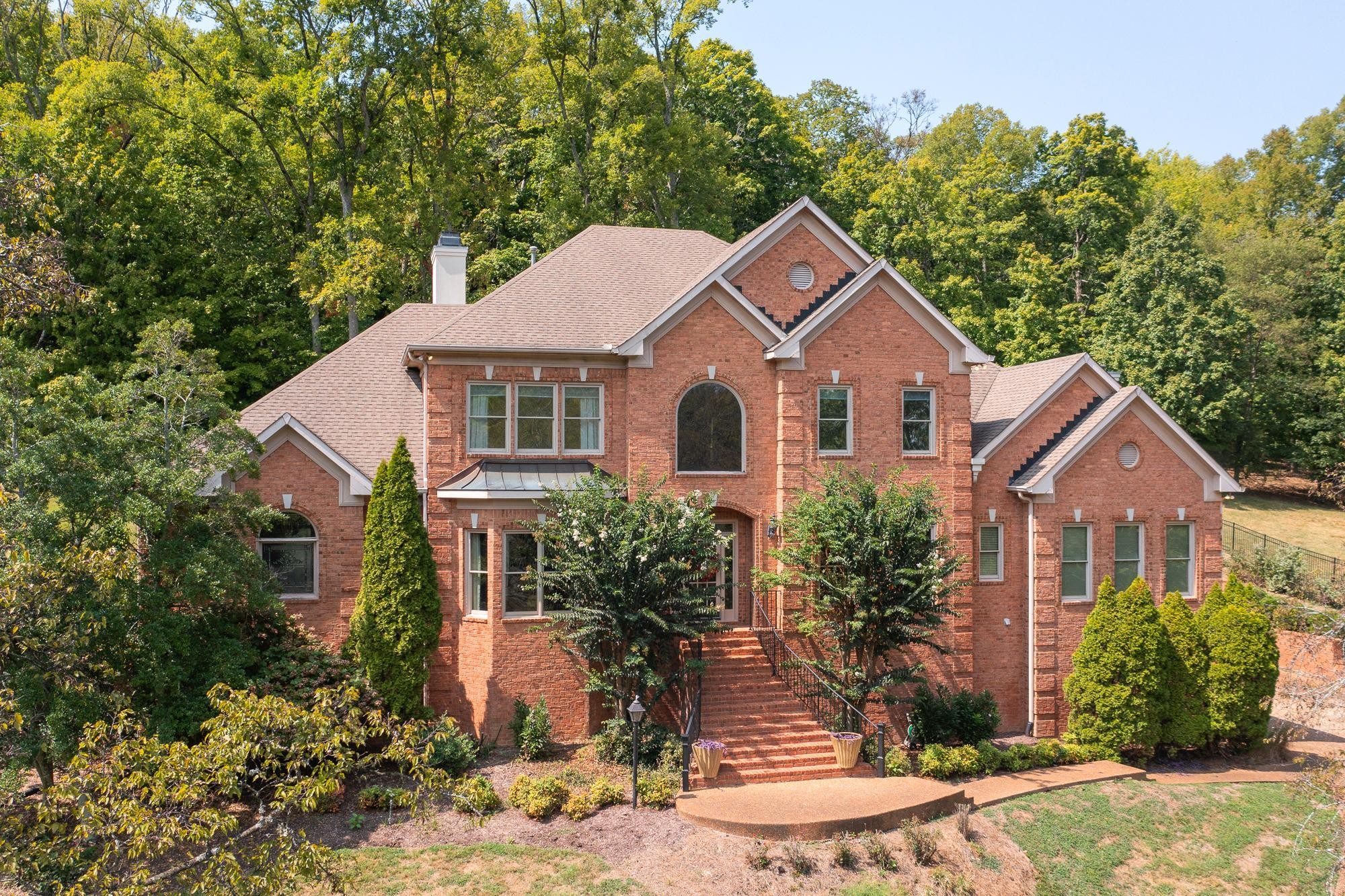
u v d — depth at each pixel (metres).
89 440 16.73
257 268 38.38
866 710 23.77
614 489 21.59
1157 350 48.44
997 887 17.12
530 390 23.78
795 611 23.98
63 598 15.12
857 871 16.78
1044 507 25.44
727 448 24.27
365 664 20.97
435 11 39.78
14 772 14.72
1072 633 25.62
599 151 42.22
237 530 20.03
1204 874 18.69
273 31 42.84
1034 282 52.22
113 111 38.38
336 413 24.77
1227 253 57.31
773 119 57.25
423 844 17.39
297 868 11.21
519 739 21.55
